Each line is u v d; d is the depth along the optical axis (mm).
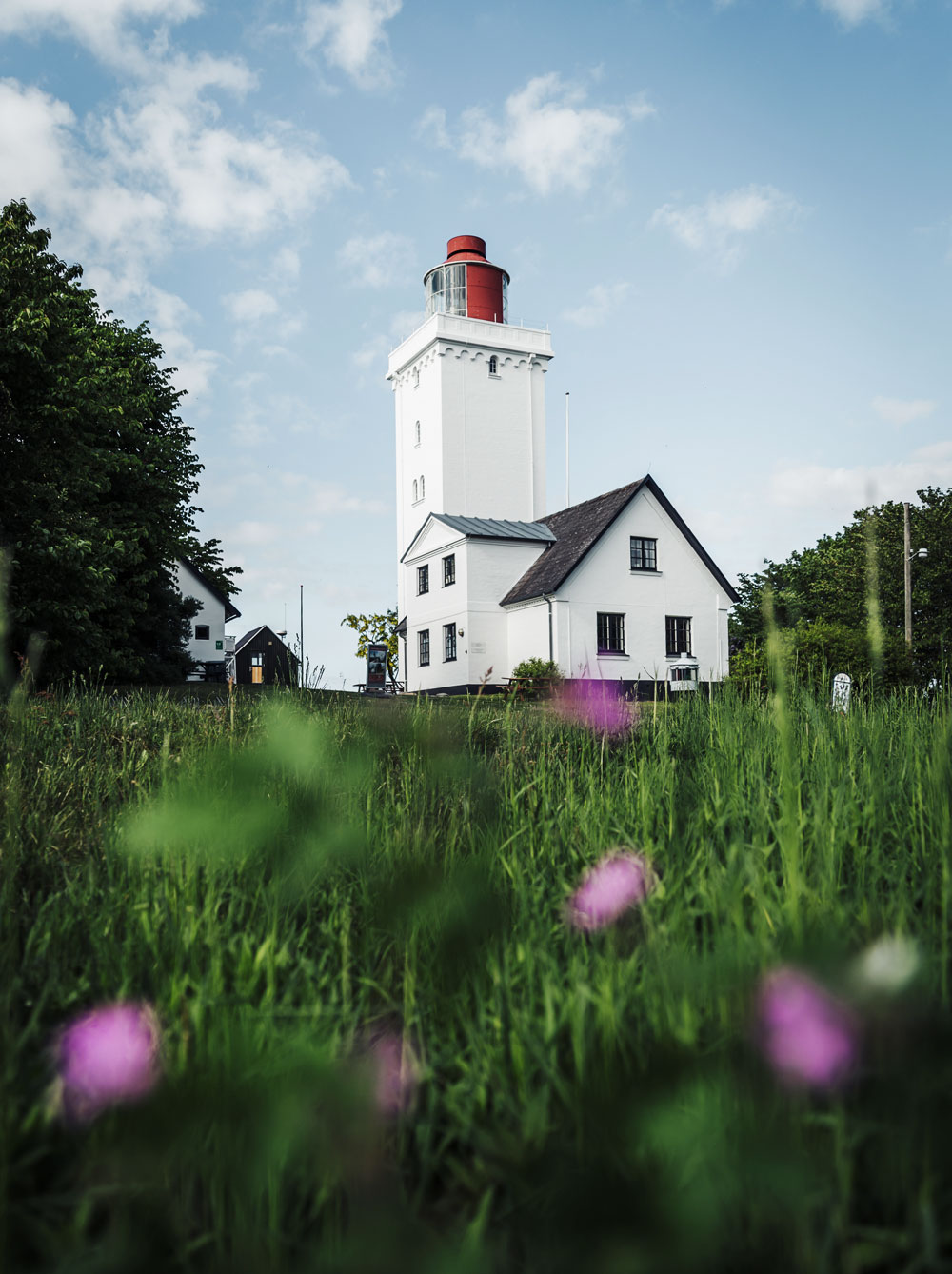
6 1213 1081
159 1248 1067
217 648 54688
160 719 6578
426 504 44406
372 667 35969
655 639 32500
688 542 33406
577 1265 869
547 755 4230
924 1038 1024
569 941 1887
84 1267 1000
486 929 1418
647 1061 1145
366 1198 1146
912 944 1229
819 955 1061
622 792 3225
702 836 2588
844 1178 1051
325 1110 1141
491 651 33469
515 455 44562
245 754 1718
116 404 26609
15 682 2541
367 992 1746
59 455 22328
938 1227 1041
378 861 1928
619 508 31969
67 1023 1594
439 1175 1367
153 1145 1006
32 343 21422
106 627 25750
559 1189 1021
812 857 2139
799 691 3932
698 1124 989
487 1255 991
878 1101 1059
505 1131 1241
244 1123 1041
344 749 2027
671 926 1738
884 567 36750
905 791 2883
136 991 1703
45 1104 1315
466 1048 1483
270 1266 1023
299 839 1689
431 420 43938
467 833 2406
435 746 2621
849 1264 1013
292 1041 1341
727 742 3789
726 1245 984
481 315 49125
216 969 1669
